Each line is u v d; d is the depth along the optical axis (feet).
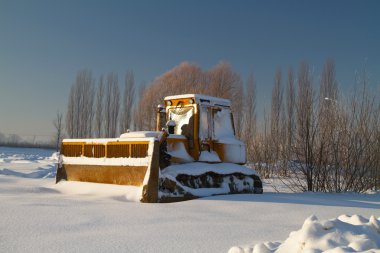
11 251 11.23
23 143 170.40
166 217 16.48
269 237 13.41
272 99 93.56
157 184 22.03
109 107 119.03
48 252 11.15
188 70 101.86
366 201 25.75
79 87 120.88
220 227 14.71
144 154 23.20
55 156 79.87
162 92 98.22
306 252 9.33
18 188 25.27
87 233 13.39
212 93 98.78
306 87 36.37
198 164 25.49
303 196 26.43
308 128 35.01
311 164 34.68
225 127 28.94
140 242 12.32
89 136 119.85
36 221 14.97
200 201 21.04
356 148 34.63
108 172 25.26
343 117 35.06
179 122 27.68
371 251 8.89
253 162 51.24
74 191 25.48
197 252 11.40
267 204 20.21
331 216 17.71
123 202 20.99
